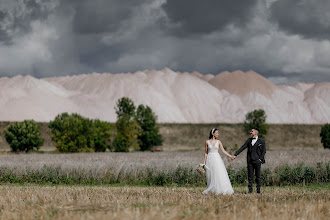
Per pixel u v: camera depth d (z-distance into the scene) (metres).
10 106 147.50
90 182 20.88
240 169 20.52
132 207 9.20
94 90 189.88
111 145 54.53
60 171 21.61
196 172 20.52
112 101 173.62
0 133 84.75
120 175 21.30
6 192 13.23
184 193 12.91
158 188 16.38
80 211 8.70
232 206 9.35
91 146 49.78
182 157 31.98
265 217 7.84
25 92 162.12
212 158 13.61
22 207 9.37
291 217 7.85
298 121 193.38
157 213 7.94
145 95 182.00
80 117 51.84
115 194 12.39
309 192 14.16
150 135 57.31
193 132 97.19
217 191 13.27
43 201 10.61
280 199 11.09
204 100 199.00
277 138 93.19
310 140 92.38
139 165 21.70
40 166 22.02
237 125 102.56
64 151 47.69
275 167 20.95
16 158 31.62
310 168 20.59
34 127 54.91
